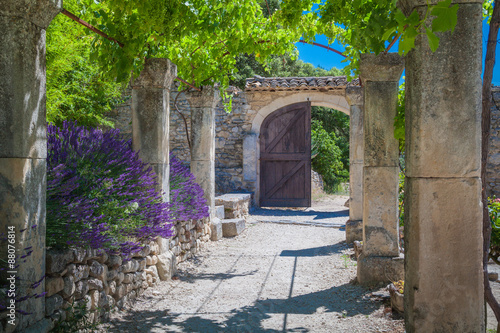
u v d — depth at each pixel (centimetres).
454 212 220
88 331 286
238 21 437
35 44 233
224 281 464
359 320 333
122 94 1090
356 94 671
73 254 277
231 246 675
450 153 219
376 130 425
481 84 219
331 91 1041
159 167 445
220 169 1094
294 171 1106
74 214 278
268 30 498
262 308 373
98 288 311
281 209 1095
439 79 218
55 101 686
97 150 354
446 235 221
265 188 1119
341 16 349
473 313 220
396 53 411
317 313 358
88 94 880
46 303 249
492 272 434
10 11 221
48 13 235
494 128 941
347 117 1981
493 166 941
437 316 222
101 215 304
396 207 426
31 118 231
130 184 382
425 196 221
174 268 476
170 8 363
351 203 679
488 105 233
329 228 852
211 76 619
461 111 218
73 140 341
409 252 229
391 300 345
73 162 319
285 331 318
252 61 1602
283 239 743
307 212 1053
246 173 1069
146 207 391
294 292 424
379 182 427
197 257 580
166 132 459
